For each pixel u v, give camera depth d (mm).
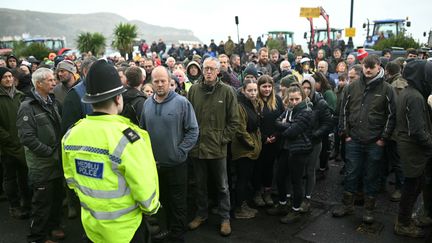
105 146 1983
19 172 4238
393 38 14398
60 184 3672
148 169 2027
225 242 3658
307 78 4367
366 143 3873
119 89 2100
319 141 4246
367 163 3906
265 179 4520
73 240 3750
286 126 3996
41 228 3488
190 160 4312
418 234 3637
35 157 3455
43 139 3484
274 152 4406
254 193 4562
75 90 3459
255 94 4137
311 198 4684
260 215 4266
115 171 1982
